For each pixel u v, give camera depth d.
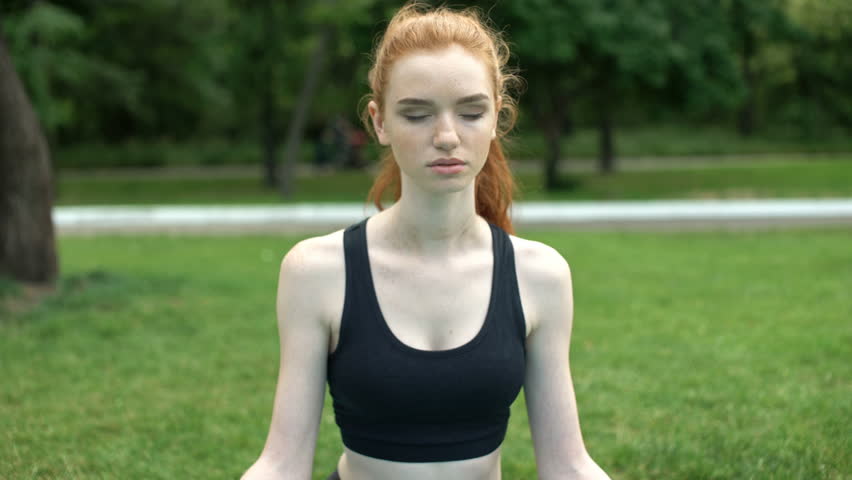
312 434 1.68
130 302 6.74
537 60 14.94
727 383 4.54
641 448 3.61
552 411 1.75
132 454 3.68
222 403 4.40
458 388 1.62
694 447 3.62
